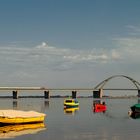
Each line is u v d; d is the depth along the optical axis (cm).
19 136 5881
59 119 9331
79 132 6412
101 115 11038
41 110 14225
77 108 15875
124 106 18862
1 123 7206
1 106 18012
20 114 7612
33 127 7175
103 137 5806
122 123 8238
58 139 5597
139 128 7119
